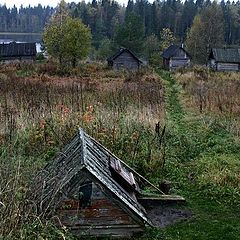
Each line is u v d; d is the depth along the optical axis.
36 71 37.81
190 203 8.39
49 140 11.18
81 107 15.05
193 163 10.77
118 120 12.60
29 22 187.62
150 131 12.55
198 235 7.03
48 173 7.52
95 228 6.64
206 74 37.75
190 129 14.52
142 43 62.22
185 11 98.56
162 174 9.95
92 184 6.55
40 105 14.12
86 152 7.28
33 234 5.87
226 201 8.49
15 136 10.96
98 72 39.59
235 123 14.42
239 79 33.31
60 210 6.55
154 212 7.93
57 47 44.72
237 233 7.14
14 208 5.99
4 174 6.72
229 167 10.26
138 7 106.38
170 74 41.41
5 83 22.70
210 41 69.31
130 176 8.25
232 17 95.50
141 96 18.03
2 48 52.62
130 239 6.71
